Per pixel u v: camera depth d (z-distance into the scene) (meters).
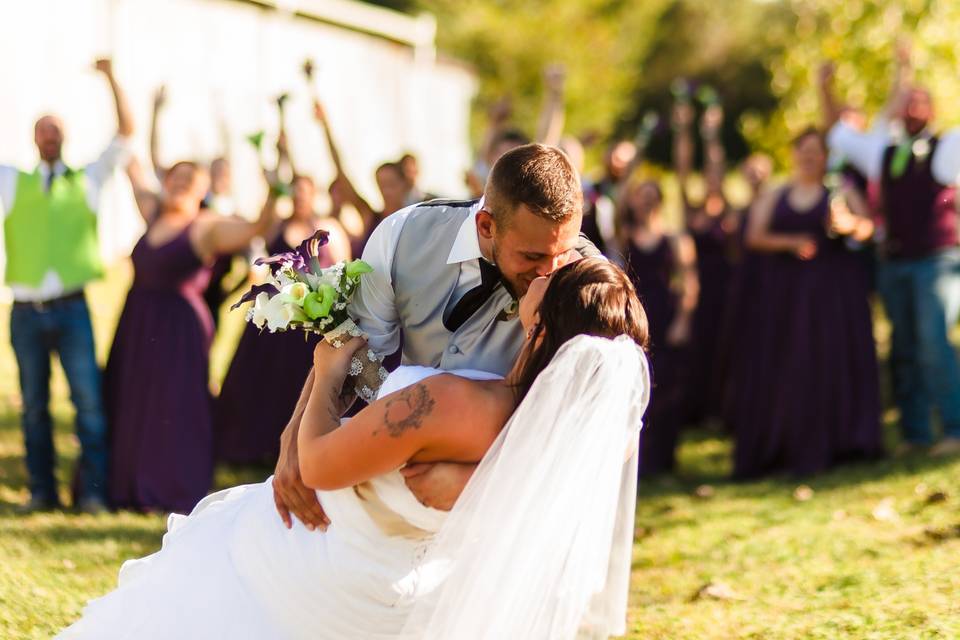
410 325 2.87
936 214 6.45
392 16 16.41
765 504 5.77
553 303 2.47
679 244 7.39
